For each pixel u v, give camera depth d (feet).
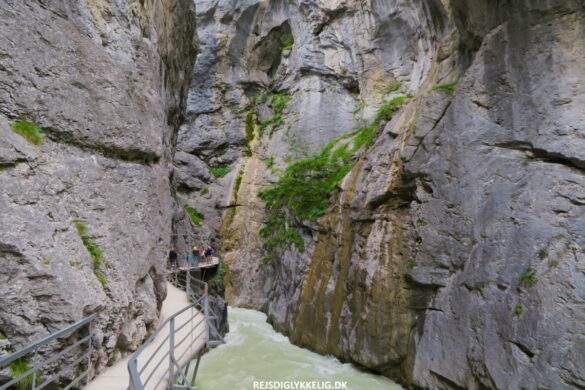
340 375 31.04
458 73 34.45
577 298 18.84
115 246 17.79
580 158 21.16
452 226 26.71
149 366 17.13
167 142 30.25
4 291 12.36
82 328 14.62
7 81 14.21
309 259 44.65
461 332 24.16
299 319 40.75
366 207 35.45
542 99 23.52
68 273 14.20
